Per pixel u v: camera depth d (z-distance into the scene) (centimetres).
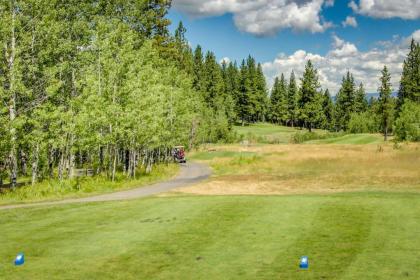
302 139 10631
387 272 975
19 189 3072
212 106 13238
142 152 5494
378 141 9031
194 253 1188
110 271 1071
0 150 3225
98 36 3769
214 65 14350
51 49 3725
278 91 15412
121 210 1925
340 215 1579
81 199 2598
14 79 3219
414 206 1698
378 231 1337
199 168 5200
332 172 3891
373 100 15038
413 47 11981
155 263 1118
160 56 6328
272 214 1644
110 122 3500
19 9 3553
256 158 5456
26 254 1245
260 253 1160
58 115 3438
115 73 3691
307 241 1256
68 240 1391
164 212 1806
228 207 1834
